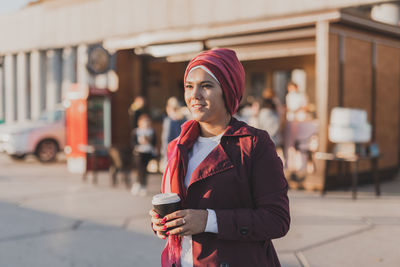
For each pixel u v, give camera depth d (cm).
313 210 616
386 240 470
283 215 147
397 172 948
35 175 1008
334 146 755
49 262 411
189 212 143
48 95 1648
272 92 828
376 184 733
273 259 162
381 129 889
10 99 1778
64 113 1334
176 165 159
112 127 1085
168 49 1027
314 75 1412
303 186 786
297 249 440
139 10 1138
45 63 1650
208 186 150
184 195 157
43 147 1278
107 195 752
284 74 1659
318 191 766
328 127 753
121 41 1057
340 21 755
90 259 420
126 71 1101
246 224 142
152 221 150
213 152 153
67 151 1088
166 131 696
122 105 1097
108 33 1230
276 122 813
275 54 1064
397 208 629
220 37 938
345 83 791
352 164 820
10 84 1773
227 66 153
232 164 150
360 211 610
